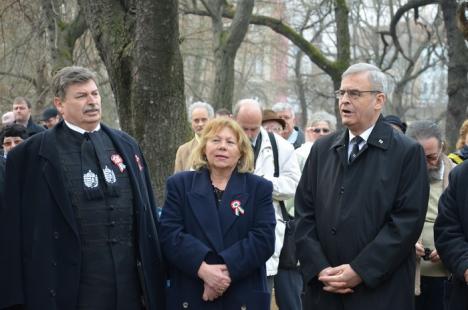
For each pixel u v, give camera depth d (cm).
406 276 413
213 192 431
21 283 397
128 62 689
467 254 420
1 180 442
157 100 677
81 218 397
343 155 425
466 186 431
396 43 1678
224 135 431
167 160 685
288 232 566
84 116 411
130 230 414
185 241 415
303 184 448
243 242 417
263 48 2822
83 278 394
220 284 404
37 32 1367
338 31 1616
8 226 402
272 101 3712
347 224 409
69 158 407
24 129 646
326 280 407
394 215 407
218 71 1566
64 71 415
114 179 411
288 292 573
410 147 416
